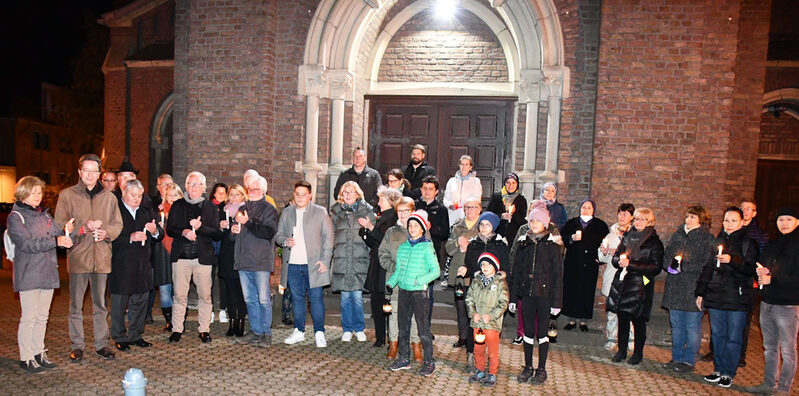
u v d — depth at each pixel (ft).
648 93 23.24
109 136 45.57
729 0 23.09
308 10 27.22
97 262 16.40
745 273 15.71
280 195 27.66
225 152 26.78
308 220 18.49
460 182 23.70
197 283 18.71
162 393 13.93
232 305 19.44
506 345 20.04
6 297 26.53
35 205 15.25
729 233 16.42
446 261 20.43
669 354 19.49
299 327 18.97
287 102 27.45
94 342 17.43
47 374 15.17
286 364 16.63
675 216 23.18
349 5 27.27
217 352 17.67
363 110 30.81
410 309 16.26
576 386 15.65
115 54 45.06
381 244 17.02
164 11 44.14
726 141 23.44
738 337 15.99
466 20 30.22
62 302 25.25
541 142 26.27
